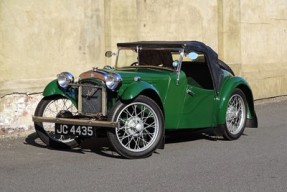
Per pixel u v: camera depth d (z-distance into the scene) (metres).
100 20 11.16
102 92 7.76
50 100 8.36
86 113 7.98
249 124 9.75
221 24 13.84
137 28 11.87
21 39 9.91
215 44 13.80
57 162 7.63
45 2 10.19
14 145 8.86
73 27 10.66
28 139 9.38
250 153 8.26
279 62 15.40
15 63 9.84
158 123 7.89
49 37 10.29
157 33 12.36
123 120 7.66
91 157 7.95
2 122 9.72
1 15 9.62
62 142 8.52
